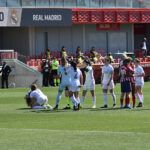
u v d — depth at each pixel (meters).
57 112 41.38
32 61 82.50
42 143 26.77
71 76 42.81
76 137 28.53
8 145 26.33
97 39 95.06
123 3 96.75
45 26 88.50
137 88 45.28
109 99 52.56
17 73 75.06
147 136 28.72
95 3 94.19
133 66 45.59
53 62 76.00
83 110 42.75
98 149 25.08
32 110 42.88
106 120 36.09
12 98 54.66
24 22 85.88
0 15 83.50
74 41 93.00
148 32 103.44
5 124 34.56
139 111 41.78
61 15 89.12
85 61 45.69
